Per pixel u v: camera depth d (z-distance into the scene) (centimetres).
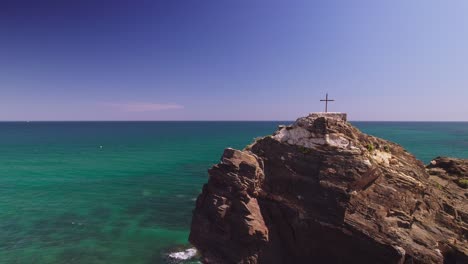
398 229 2034
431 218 2203
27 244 3234
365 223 2061
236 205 2419
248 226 2281
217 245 2464
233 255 2358
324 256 2286
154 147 12850
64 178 6506
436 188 2591
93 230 3634
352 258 2127
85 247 3189
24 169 7506
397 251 1894
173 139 17200
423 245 1955
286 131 2683
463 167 2998
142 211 4344
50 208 4438
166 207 4534
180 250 3162
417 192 2289
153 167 7931
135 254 3067
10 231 3572
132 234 3538
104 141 15875
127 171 7362
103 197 5038
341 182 2206
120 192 5362
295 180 2438
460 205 2425
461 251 1938
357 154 2266
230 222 2419
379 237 1986
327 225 2161
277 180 2536
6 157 9575
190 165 8256
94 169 7619
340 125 2519
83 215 4153
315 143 2459
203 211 2606
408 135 19138
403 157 2658
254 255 2322
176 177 6650
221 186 2550
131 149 12088
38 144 13950
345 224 2100
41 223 3838
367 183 2248
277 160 2588
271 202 2500
